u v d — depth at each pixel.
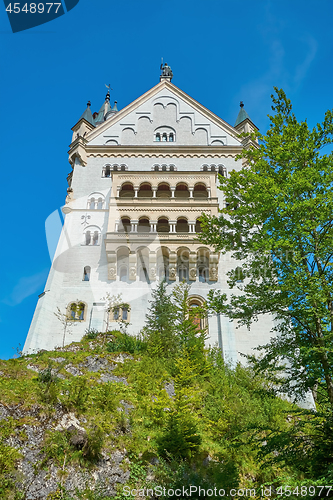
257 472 17.14
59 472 13.66
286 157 17.83
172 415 17.02
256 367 16.42
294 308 15.60
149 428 17.75
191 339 27.72
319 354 14.95
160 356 26.06
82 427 15.73
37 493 12.78
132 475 14.97
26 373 17.66
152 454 15.88
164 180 39.47
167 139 45.56
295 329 15.87
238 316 16.94
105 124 46.00
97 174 42.09
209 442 17.94
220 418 19.86
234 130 45.94
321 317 15.05
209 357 28.73
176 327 28.69
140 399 19.86
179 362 23.02
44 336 32.47
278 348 15.87
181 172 39.69
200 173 39.78
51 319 33.34
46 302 33.50
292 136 18.19
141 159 43.22
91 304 33.97
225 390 22.80
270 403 23.08
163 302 31.00
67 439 14.84
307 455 14.28
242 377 26.12
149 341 27.05
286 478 13.54
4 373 17.06
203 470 15.41
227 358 32.09
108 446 15.65
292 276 15.43
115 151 43.50
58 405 16.03
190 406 20.47
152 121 46.34
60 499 12.99
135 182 39.38
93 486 14.02
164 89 48.22
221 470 14.97
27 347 31.39
